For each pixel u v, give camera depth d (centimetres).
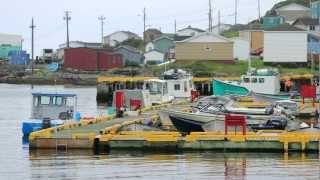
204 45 11025
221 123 4688
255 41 11688
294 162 3872
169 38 15025
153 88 7456
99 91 9512
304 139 4200
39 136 4288
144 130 4547
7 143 4759
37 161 3916
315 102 6825
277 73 8350
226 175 3506
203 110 5294
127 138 4253
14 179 3431
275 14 14400
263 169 3662
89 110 8081
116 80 9525
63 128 4653
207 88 9375
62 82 14000
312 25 12150
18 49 19075
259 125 4956
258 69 9144
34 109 5588
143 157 4047
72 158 4006
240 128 4503
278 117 5097
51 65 15962
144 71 11631
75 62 14488
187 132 4847
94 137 4259
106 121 5225
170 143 4247
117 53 14400
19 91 12488
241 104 6638
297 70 10131
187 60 11088
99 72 14075
